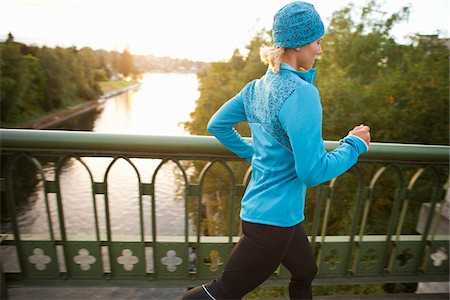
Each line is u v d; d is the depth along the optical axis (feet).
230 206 5.73
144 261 5.96
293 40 3.46
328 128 50.85
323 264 6.32
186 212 5.77
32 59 160.56
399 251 6.37
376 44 60.23
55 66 179.11
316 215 6.04
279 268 6.17
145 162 87.92
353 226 6.20
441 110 51.42
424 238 6.37
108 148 5.12
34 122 146.82
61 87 183.62
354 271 6.42
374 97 53.31
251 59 71.00
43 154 5.16
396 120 51.80
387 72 58.39
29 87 155.33
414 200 35.55
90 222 59.77
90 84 248.52
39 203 62.13
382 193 47.06
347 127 50.93
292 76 3.44
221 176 55.21
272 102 3.51
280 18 3.50
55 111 175.01
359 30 61.87
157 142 5.14
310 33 3.47
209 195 69.67
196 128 69.87
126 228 60.18
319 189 5.92
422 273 6.58
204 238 6.03
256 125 3.89
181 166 5.41
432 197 6.14
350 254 6.34
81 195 69.21
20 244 5.73
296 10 3.44
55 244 5.76
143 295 6.13
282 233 3.84
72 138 5.00
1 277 5.75
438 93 50.93
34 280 5.90
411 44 58.59
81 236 5.88
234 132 4.64
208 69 87.86
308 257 4.45
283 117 3.36
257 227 3.87
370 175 33.37
